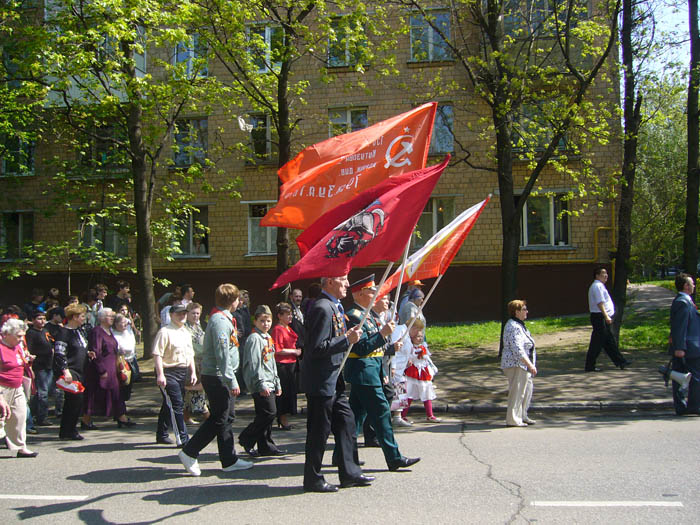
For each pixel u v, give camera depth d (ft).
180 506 16.87
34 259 64.28
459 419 29.30
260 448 23.12
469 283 66.54
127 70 43.80
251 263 71.61
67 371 26.89
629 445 22.31
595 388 32.99
